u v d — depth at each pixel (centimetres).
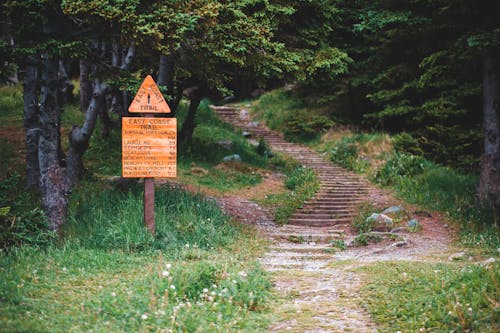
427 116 2386
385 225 1487
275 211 1706
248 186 1947
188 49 1372
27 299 630
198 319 602
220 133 2600
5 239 970
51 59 1106
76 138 1391
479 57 1828
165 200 1334
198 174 1938
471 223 1465
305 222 1614
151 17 1030
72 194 1315
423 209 1667
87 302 640
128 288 711
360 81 2634
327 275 915
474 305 601
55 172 1152
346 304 723
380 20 1745
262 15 1420
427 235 1407
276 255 1161
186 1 1110
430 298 673
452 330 562
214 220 1288
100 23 1080
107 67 1173
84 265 866
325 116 2955
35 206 1291
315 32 1708
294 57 1532
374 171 2125
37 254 916
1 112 2384
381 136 2455
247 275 825
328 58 1622
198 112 2973
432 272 842
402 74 2500
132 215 1154
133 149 1103
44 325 541
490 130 1680
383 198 1834
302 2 1634
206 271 761
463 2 1622
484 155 1659
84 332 539
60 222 1138
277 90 3578
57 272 807
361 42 2642
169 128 1115
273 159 2420
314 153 2617
